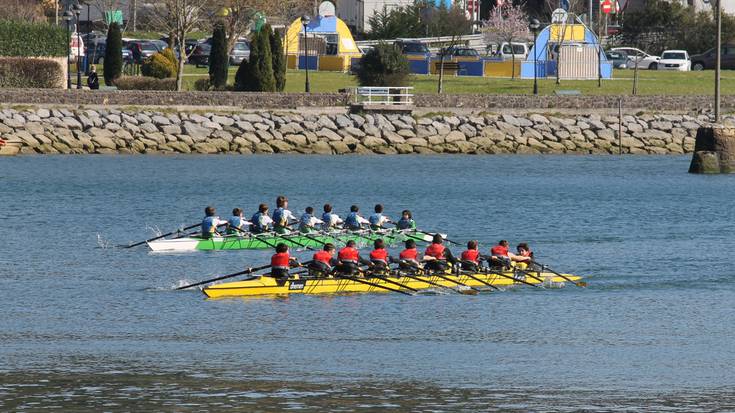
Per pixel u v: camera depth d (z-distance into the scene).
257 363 92.75
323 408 82.12
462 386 87.38
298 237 150.12
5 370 90.12
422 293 119.38
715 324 107.56
